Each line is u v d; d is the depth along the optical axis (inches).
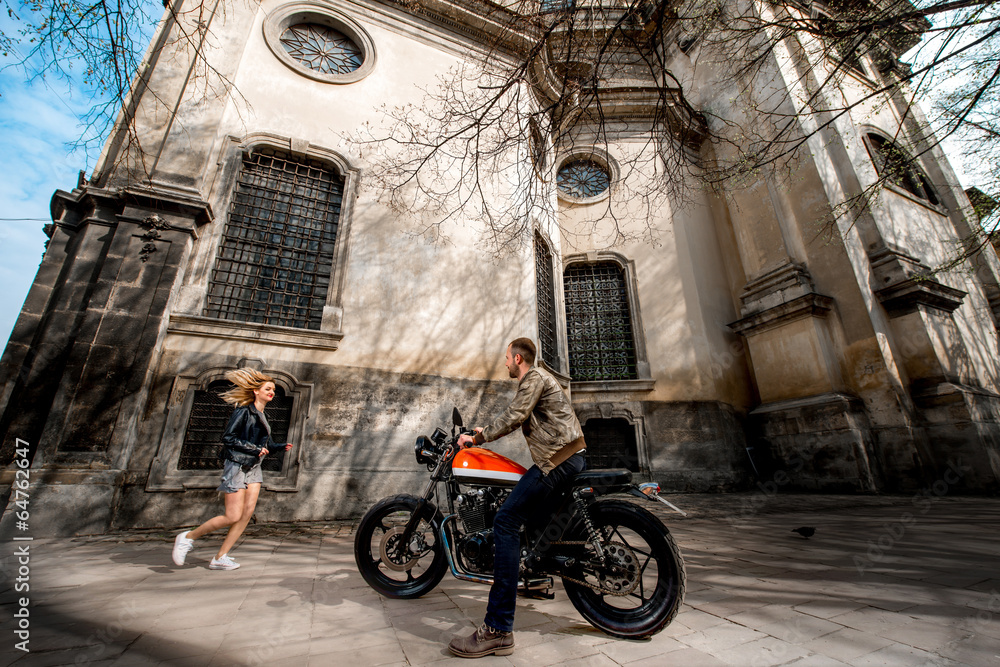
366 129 297.9
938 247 412.2
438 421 253.8
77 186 225.3
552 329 370.3
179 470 198.4
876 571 109.2
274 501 207.0
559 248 402.3
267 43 292.0
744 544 146.3
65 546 152.3
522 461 271.4
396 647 70.1
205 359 216.8
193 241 235.3
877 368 319.0
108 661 63.9
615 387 371.6
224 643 71.2
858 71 464.4
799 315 350.3
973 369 339.9
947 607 82.5
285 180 274.2
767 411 355.3
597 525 81.4
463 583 109.2
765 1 197.2
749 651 66.2
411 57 332.8
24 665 62.0
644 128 453.7
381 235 276.7
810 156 376.5
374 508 101.0
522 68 173.0
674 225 418.0
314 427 225.0
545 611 88.3
